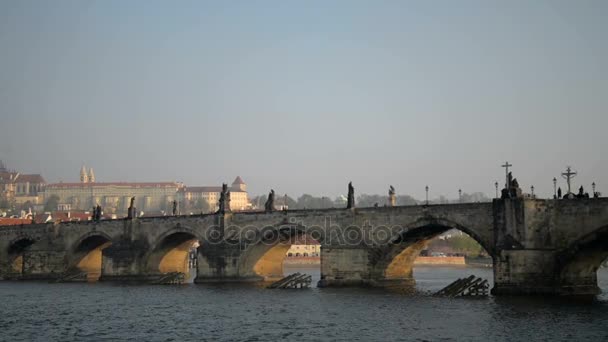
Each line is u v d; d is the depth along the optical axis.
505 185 125.31
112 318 96.69
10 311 105.81
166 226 169.00
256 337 79.75
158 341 77.94
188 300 119.56
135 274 172.75
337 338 78.25
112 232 178.88
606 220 107.81
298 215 146.38
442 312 96.75
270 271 167.50
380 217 134.50
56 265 186.62
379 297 118.19
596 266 117.88
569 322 85.00
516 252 111.19
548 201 112.88
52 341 78.38
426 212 127.81
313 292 129.25
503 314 92.31
